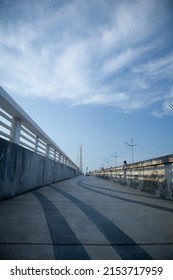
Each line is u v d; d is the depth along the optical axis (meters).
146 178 9.33
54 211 4.49
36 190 9.04
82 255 2.29
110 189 10.62
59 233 2.98
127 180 13.02
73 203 5.60
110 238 2.81
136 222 3.68
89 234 2.96
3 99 5.61
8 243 2.55
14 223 3.46
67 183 15.33
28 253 2.30
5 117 6.70
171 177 6.82
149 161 8.84
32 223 3.48
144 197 7.46
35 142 10.84
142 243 2.64
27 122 8.20
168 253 2.37
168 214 4.41
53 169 14.60
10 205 5.09
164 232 3.10
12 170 6.29
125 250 2.43
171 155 6.70
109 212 4.51
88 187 11.66
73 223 3.54
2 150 5.48
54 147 15.30
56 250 2.39
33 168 8.91
